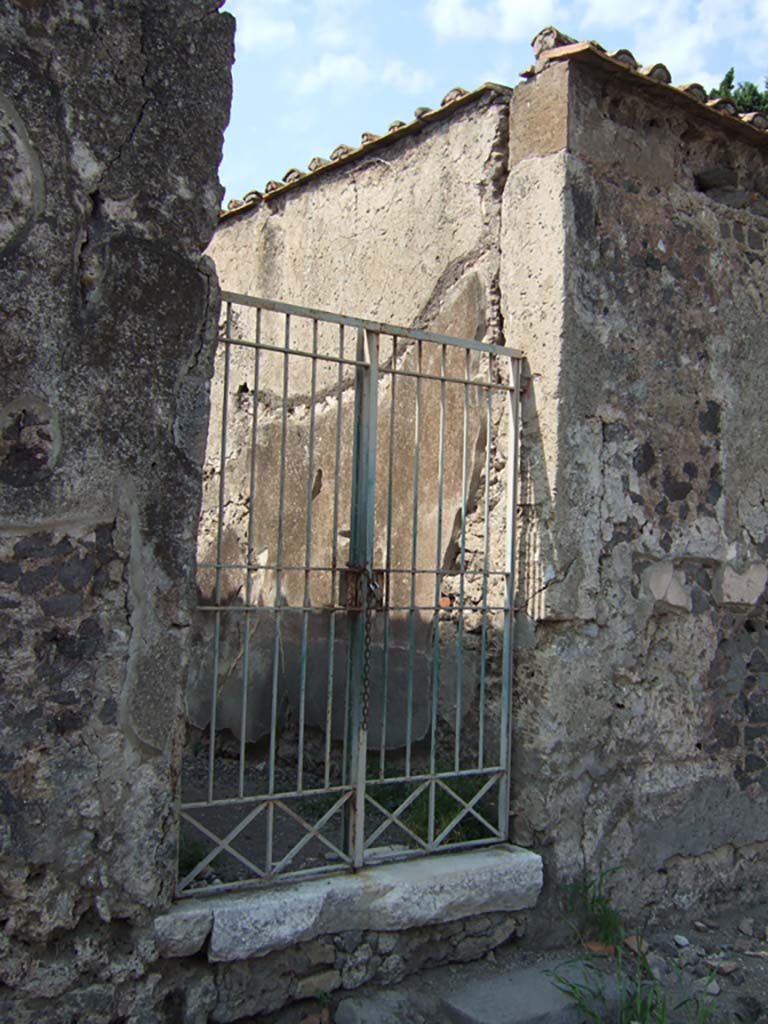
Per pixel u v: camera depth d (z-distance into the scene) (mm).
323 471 5598
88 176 3033
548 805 4137
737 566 4828
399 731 4949
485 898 3902
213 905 3316
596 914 4203
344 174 5617
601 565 4328
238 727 6035
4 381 2898
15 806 2932
